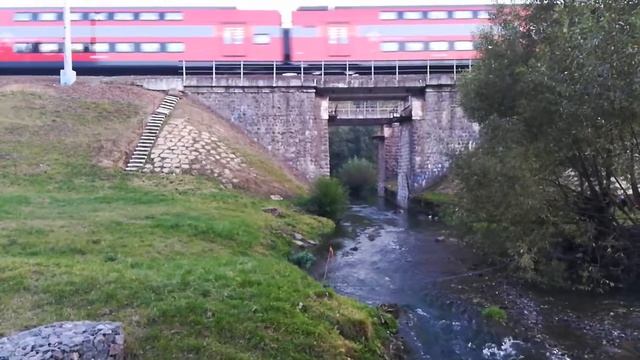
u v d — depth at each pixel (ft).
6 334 25.43
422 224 86.17
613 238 48.14
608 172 44.96
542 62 43.37
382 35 106.83
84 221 51.19
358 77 102.68
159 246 44.14
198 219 55.83
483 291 47.19
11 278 32.19
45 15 105.70
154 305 29.12
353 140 234.38
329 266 55.21
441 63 107.04
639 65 33.04
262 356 26.09
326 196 77.82
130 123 92.12
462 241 63.57
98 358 22.25
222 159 86.02
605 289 46.32
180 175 79.66
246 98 103.14
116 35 105.29
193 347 25.71
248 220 59.67
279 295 32.19
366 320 32.50
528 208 44.93
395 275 53.21
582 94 37.04
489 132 52.75
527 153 45.44
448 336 37.70
